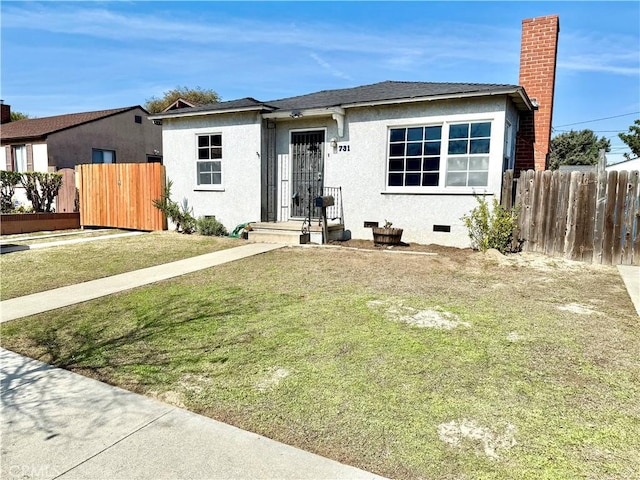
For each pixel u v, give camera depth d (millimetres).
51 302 5641
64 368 3668
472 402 2977
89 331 4539
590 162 47219
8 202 16297
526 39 10695
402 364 3580
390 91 10820
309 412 2879
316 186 11086
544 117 10594
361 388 3188
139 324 4711
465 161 9086
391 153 9969
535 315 4871
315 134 11016
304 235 9992
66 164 19047
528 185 8430
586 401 2988
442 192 9312
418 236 9703
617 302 5422
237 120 11484
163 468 2318
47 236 12039
